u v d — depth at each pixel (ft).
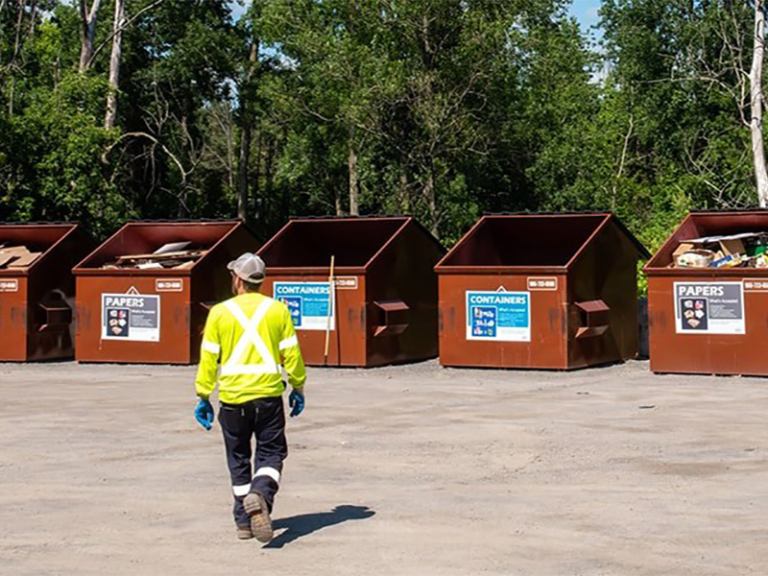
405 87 121.60
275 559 19.98
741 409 39.75
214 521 23.22
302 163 149.18
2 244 69.26
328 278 58.75
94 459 31.17
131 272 61.41
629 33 144.36
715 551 19.99
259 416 21.38
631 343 60.95
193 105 162.81
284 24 135.44
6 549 21.08
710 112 144.77
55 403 44.21
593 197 138.82
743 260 52.85
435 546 20.67
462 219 129.70
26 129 92.53
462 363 57.11
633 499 24.57
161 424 38.04
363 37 128.36
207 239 65.46
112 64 116.57
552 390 47.19
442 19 121.39
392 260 60.34
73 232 65.36
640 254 62.34
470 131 124.77
